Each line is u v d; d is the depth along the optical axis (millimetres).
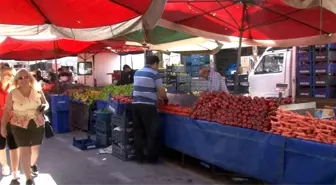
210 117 5395
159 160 6852
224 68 18641
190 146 5875
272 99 4875
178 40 9570
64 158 7062
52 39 10820
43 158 7062
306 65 9727
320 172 3664
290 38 8117
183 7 6848
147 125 6531
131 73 12766
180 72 15883
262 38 8438
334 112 4555
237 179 5645
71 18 5492
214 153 5273
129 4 4848
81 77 19828
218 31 8000
